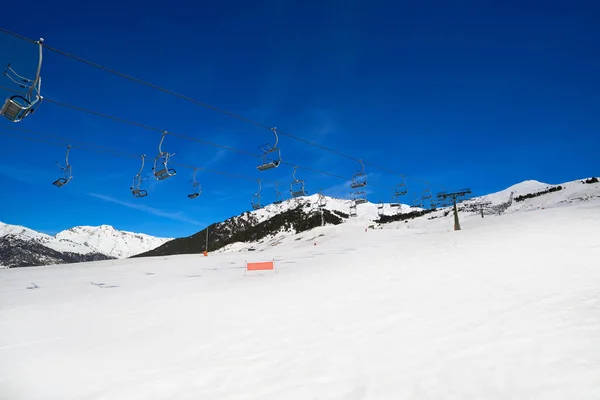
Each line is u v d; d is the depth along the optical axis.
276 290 13.98
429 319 8.62
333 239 69.06
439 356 6.35
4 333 9.23
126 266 33.00
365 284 13.74
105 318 10.68
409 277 14.43
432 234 37.69
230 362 6.78
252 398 5.31
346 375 5.89
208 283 17.83
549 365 5.60
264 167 17.03
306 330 8.47
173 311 11.26
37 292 16.94
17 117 8.30
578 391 4.78
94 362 7.03
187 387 5.81
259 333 8.48
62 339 8.62
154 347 7.84
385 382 5.54
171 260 40.03
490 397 4.85
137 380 6.15
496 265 15.30
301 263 25.17
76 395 5.67
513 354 6.14
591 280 11.25
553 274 12.65
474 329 7.61
